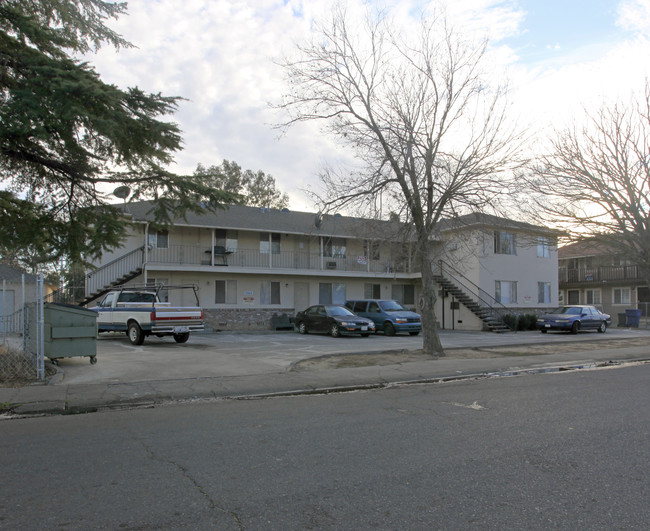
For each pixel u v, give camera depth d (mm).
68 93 8188
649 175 16547
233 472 4766
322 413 7426
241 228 25938
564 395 8836
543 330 25328
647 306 31984
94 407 8000
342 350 15328
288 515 3795
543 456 5230
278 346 16672
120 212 12055
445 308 29391
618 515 3797
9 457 5262
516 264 29812
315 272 27547
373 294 30766
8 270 22469
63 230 11492
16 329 11727
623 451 5402
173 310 16516
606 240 17812
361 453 5359
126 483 4477
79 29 10859
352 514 3809
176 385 9477
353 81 13773
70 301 23078
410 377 10984
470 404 8047
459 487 4355
